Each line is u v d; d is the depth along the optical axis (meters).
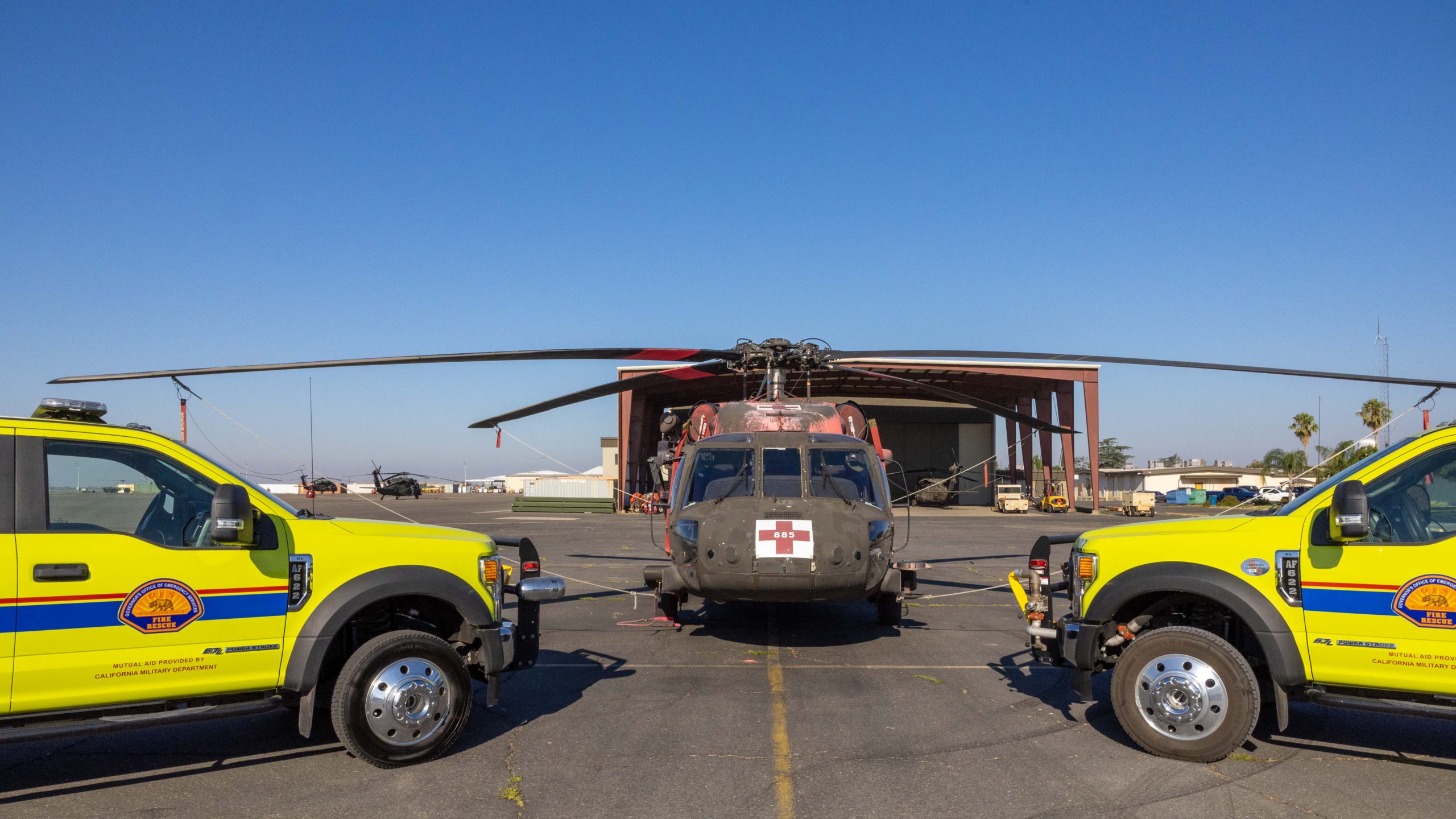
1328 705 4.63
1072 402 43.94
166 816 4.07
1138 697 5.01
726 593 7.62
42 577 4.08
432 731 4.86
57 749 5.07
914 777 4.64
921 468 52.59
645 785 4.51
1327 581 4.67
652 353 8.38
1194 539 5.04
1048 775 4.66
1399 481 4.80
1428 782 4.55
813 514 7.82
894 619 9.14
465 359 7.37
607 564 16.03
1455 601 4.39
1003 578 14.14
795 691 6.50
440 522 30.88
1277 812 4.15
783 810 4.17
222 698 4.55
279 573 4.65
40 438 4.24
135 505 4.46
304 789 4.44
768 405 9.54
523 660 5.62
